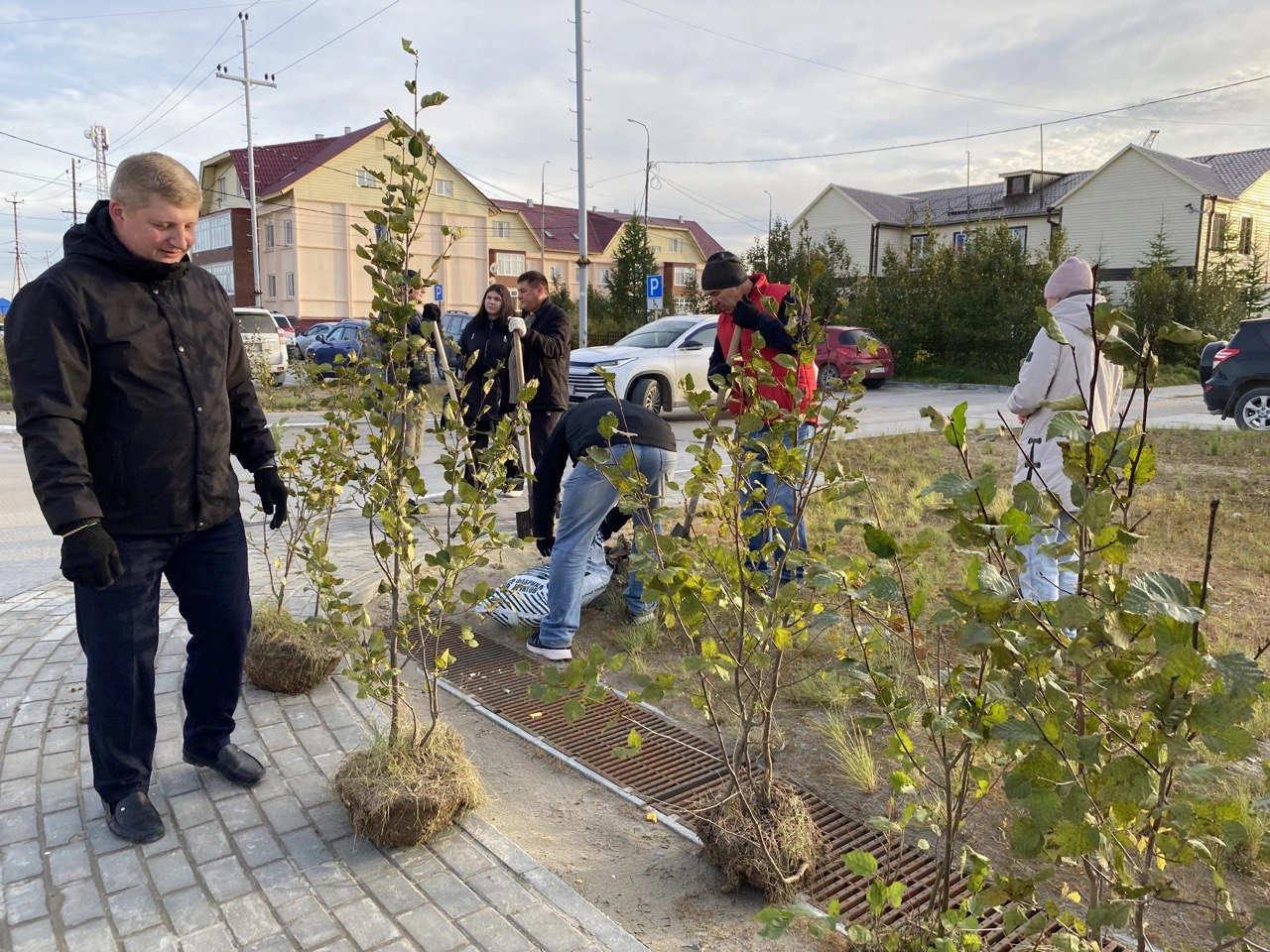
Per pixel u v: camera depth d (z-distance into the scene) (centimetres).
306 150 4803
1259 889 273
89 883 265
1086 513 155
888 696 210
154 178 264
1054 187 4144
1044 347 412
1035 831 159
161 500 285
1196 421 1438
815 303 2220
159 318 279
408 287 294
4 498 884
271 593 502
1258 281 2938
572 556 453
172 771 331
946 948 184
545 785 345
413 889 264
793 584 246
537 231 5859
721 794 294
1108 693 152
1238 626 491
